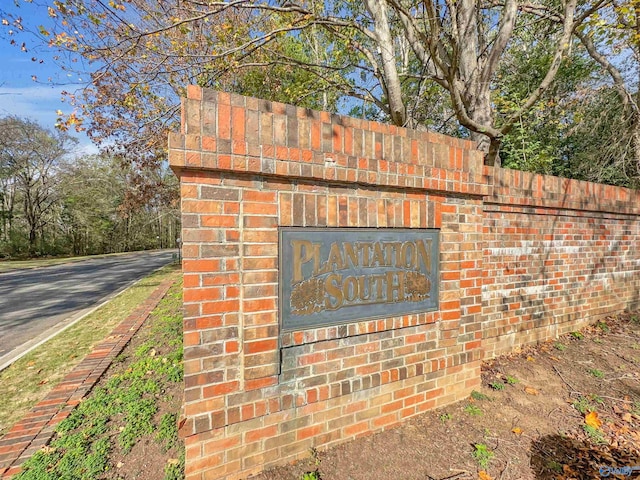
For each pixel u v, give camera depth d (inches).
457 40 201.2
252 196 84.5
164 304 292.2
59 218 1219.9
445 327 119.6
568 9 193.2
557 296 187.9
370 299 103.3
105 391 135.0
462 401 125.9
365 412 104.4
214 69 253.8
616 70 363.9
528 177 168.4
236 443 84.7
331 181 95.0
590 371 153.2
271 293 86.9
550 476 92.1
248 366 84.6
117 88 275.1
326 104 444.1
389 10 315.9
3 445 101.4
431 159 113.9
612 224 216.5
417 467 93.1
